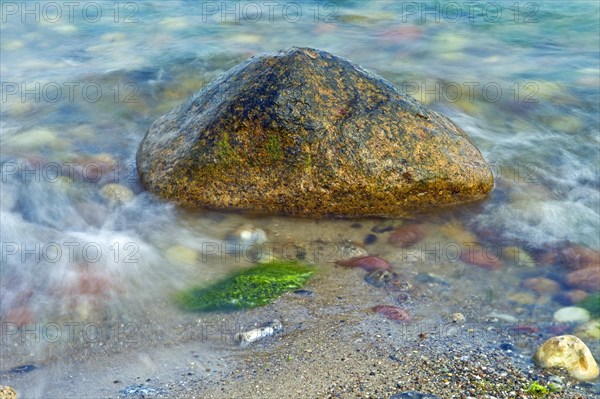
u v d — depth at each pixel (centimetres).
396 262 131
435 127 149
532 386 103
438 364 108
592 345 111
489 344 112
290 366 107
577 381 104
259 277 126
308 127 141
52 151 171
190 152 145
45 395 102
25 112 193
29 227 141
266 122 142
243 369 107
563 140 178
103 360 108
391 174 142
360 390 103
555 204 150
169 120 156
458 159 147
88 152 171
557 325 116
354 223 143
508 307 120
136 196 150
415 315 118
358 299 122
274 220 143
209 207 145
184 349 111
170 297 122
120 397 102
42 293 121
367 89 148
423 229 141
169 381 105
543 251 135
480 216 146
